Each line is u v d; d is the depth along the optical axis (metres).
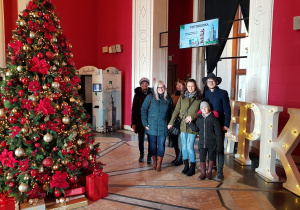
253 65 4.82
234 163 4.31
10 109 2.41
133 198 2.87
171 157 4.59
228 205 2.72
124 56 7.61
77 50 8.12
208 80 3.53
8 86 2.41
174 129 3.68
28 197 2.48
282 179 3.50
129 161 4.30
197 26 6.25
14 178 2.47
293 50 4.29
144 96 4.18
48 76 2.50
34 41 2.49
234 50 7.86
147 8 6.89
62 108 2.58
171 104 3.79
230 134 4.83
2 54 7.00
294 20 4.18
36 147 2.45
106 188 2.92
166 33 7.18
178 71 8.78
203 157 3.46
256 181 3.46
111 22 8.00
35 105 2.40
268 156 3.57
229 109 3.46
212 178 3.55
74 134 2.54
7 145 2.46
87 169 2.98
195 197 2.91
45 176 2.52
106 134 6.73
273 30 4.51
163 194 2.99
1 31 6.97
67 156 2.57
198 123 3.46
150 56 6.93
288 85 4.37
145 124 3.77
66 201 2.59
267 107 3.63
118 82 7.33
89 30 8.36
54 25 2.69
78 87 2.92
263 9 4.61
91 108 7.54
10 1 7.17
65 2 7.72
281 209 2.65
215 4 6.98
